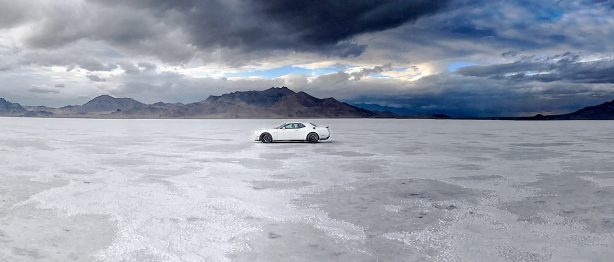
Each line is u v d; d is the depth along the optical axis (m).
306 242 5.62
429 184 10.23
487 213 7.27
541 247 5.40
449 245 5.49
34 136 31.91
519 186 9.95
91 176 11.55
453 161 15.13
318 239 5.75
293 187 9.84
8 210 7.43
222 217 6.98
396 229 6.27
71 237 5.83
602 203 7.99
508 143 24.88
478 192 9.20
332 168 13.25
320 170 12.78
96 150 19.72
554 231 6.13
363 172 12.35
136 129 51.12
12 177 11.27
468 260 4.93
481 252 5.21
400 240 5.72
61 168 13.23
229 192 9.21
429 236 5.90
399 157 16.56
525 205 7.88
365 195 8.88
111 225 6.46
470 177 11.36
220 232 6.09
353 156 16.94
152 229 6.25
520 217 6.97
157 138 30.16
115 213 7.25
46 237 5.82
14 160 15.28
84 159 15.78
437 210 7.50
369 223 6.61
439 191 9.33
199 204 7.98
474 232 6.10
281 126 25.47
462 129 53.50
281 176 11.57
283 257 5.02
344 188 9.70
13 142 24.75
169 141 26.55
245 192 9.21
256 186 9.98
